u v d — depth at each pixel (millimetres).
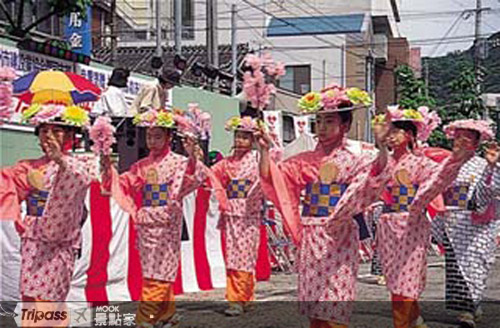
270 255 12320
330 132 5504
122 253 8570
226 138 18109
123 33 28141
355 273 5535
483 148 7191
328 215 5449
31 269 5227
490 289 9656
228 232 8305
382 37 34156
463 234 7281
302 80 31484
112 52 17906
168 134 6805
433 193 6121
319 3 34594
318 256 5453
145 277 6766
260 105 5629
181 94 16172
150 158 6809
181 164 6750
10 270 6980
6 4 13766
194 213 9961
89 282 8047
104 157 6043
